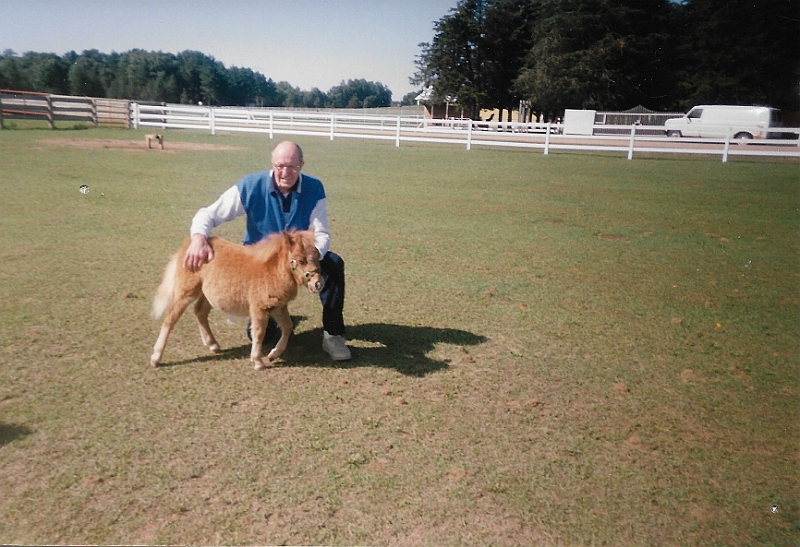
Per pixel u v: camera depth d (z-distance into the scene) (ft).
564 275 25.80
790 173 64.28
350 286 23.17
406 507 10.77
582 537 10.32
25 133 81.56
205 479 11.23
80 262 24.21
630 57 165.27
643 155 83.97
